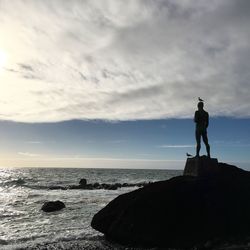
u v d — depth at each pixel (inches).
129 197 925.2
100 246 847.7
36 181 3878.0
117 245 855.1
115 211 914.1
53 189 2819.9
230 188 888.3
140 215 847.7
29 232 1054.4
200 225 817.5
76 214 1417.3
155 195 872.9
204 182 889.5
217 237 802.2
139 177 5403.5
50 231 1058.7
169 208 843.4
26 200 1972.2
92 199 2009.1
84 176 5506.9
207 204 848.9
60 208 1563.7
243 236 810.8
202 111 925.8
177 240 799.7
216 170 921.5
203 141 927.7
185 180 903.1
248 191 893.2
